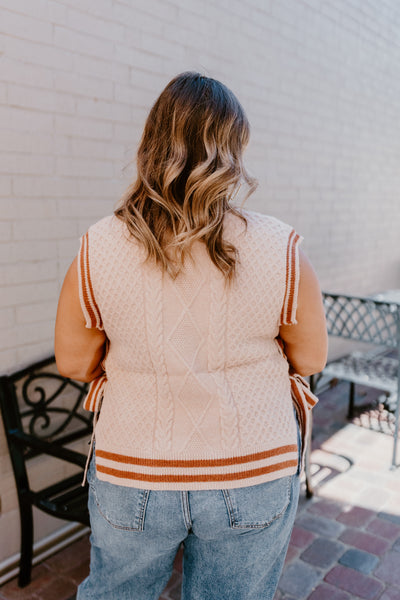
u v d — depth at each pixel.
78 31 2.18
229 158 1.02
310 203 3.96
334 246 4.35
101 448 1.11
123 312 1.04
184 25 2.67
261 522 1.07
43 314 2.23
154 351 1.03
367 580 2.21
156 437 1.05
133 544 1.12
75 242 2.30
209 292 1.02
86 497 2.10
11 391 2.13
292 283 1.04
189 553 1.20
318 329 1.14
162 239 1.02
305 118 3.76
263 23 3.23
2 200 2.02
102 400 1.28
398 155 5.07
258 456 1.06
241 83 3.14
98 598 1.25
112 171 2.40
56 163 2.18
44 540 2.34
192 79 1.06
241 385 1.06
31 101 2.05
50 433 2.36
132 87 2.44
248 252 1.03
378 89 4.61
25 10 1.98
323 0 3.76
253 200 3.40
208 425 1.04
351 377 3.37
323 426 3.70
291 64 3.54
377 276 5.04
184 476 1.04
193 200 0.98
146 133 1.06
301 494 2.85
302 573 2.24
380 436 3.56
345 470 3.10
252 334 1.06
